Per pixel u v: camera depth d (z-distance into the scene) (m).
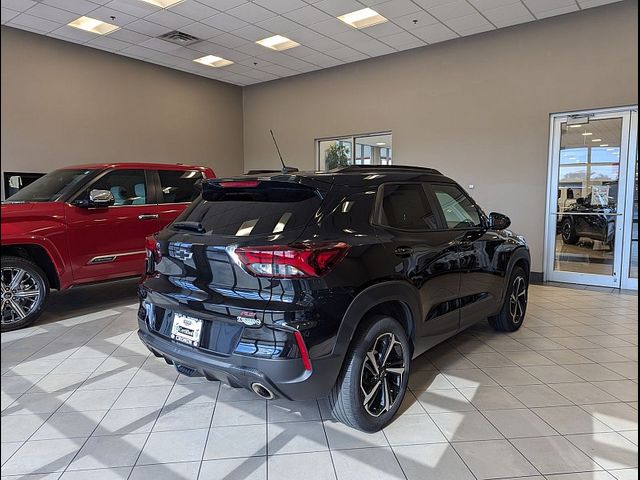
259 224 2.22
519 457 2.17
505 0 5.66
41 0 5.65
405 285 2.48
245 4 5.78
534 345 3.71
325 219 2.22
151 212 5.03
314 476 2.03
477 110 7.01
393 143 8.03
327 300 2.05
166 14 6.11
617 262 6.04
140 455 2.20
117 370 3.23
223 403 2.73
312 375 2.02
